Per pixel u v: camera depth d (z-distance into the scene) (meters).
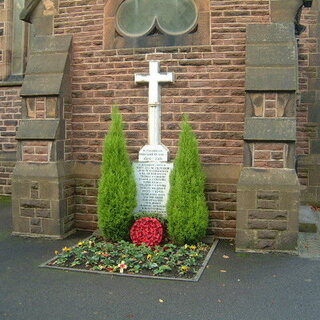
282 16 6.06
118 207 5.92
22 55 10.23
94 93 6.61
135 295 4.26
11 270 4.98
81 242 5.97
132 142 6.46
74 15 6.70
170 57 6.31
